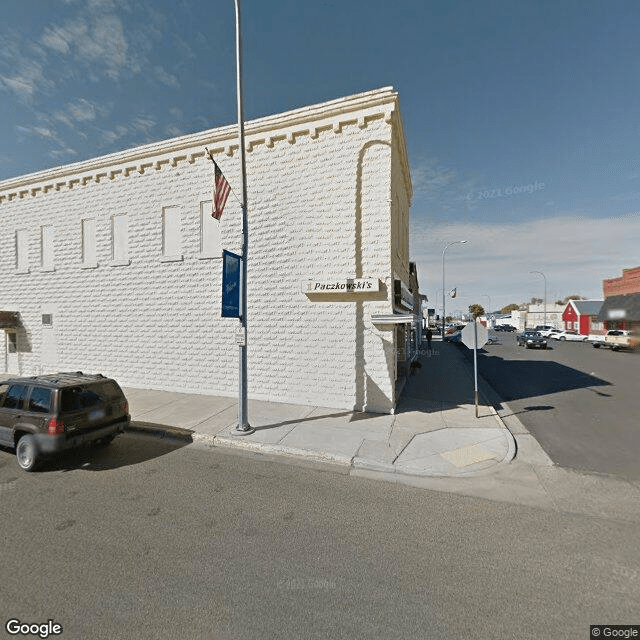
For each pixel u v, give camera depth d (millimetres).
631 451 6648
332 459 6297
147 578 3277
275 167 9891
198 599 3020
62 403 5738
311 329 9555
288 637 2650
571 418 8820
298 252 9664
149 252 11484
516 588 3164
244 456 6488
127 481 5402
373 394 9000
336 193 9289
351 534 4012
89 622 2785
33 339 13555
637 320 32906
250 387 10188
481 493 5055
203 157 10742
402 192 12461
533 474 5680
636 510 4574
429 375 15469
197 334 10898
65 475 5609
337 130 9219
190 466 6008
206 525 4188
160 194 11336
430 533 4035
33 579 3260
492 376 15297
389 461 6039
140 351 11648
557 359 22156
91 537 3930
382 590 3133
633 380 14172
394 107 8742
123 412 6734
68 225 12812
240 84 7379
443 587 3172
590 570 3410
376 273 8992
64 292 12898
